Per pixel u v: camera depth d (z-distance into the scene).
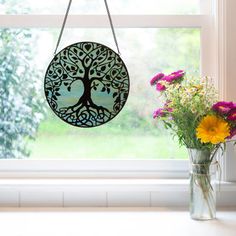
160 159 1.71
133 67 1.73
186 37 1.72
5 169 1.70
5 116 1.73
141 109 1.73
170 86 1.39
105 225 1.35
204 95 1.36
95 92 1.47
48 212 1.50
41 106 1.72
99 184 1.58
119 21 1.69
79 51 1.47
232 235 1.25
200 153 1.40
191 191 1.42
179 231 1.29
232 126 1.33
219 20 1.60
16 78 1.73
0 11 1.72
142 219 1.42
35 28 1.71
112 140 1.73
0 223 1.37
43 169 1.70
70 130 1.73
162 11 1.73
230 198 1.58
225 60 1.58
